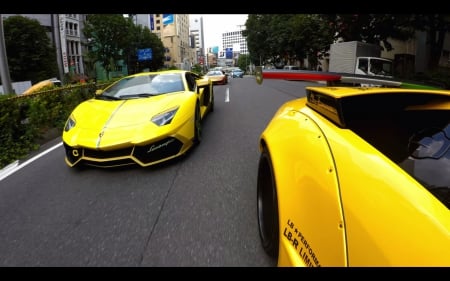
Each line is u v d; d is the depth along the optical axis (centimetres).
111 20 3381
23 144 486
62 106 716
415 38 1809
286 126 183
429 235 78
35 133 534
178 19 10488
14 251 212
